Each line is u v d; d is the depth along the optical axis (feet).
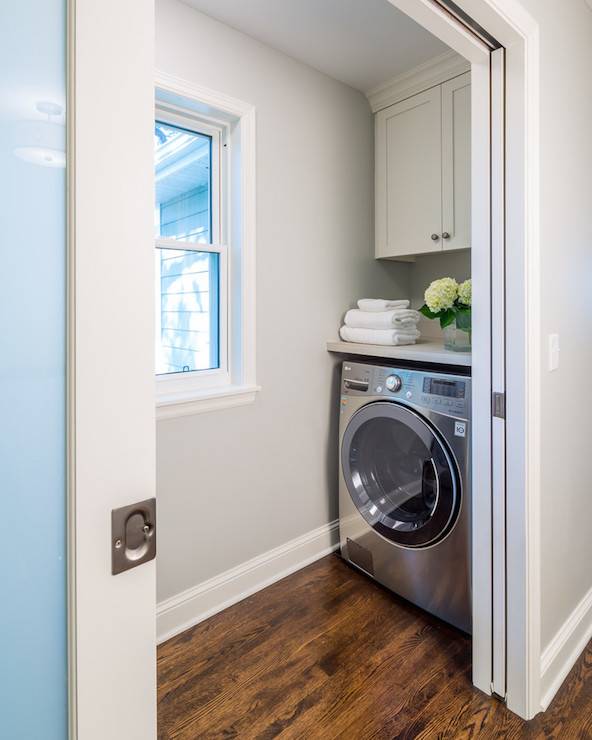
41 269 1.61
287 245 7.07
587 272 5.57
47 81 1.58
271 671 5.40
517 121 4.27
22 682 1.66
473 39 4.11
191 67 5.82
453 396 5.81
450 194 7.23
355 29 6.26
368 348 7.06
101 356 1.71
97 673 1.77
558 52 4.72
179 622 6.14
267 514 7.13
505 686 4.85
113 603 1.80
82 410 1.68
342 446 7.41
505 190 4.43
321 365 7.73
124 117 1.72
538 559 4.67
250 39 6.42
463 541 5.80
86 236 1.65
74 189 1.62
